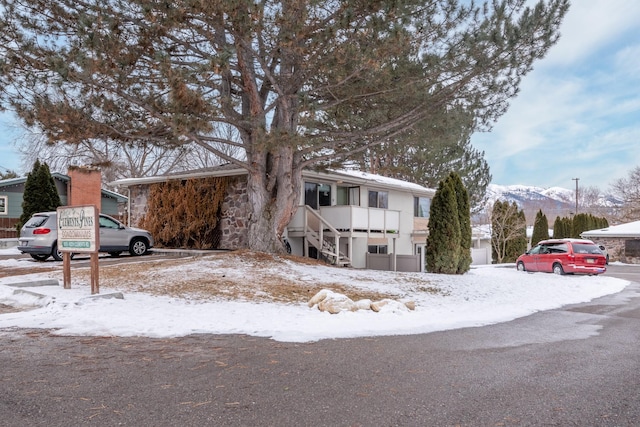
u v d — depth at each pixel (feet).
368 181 69.36
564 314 31.40
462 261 60.90
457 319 26.91
